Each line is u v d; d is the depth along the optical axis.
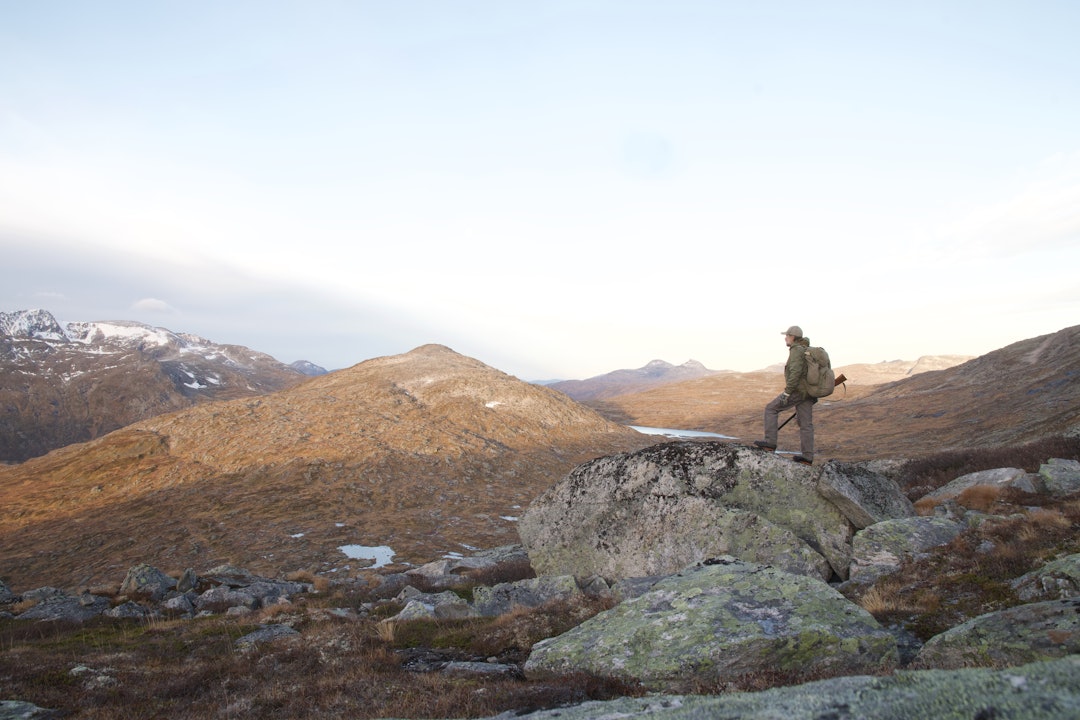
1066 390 92.62
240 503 73.00
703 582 10.79
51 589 26.56
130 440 95.50
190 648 16.14
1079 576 9.01
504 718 7.23
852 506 14.93
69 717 10.52
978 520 14.12
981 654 7.25
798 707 4.06
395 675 11.46
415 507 74.06
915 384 165.25
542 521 19.20
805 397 15.90
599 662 9.02
